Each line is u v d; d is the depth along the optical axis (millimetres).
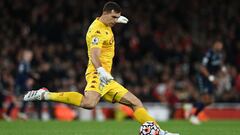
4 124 49406
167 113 70000
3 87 67562
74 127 45562
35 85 67875
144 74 76562
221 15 89812
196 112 52719
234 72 76000
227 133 38531
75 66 76812
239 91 73625
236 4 91062
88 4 88500
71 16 86312
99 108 69250
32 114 68688
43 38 81875
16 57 77312
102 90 29875
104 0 89438
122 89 30312
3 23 84188
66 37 82625
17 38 81562
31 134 36594
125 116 68250
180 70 76938
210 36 86500
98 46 29078
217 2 91375
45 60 76938
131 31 84750
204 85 53062
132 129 42875
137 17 87250
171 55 80688
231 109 71250
